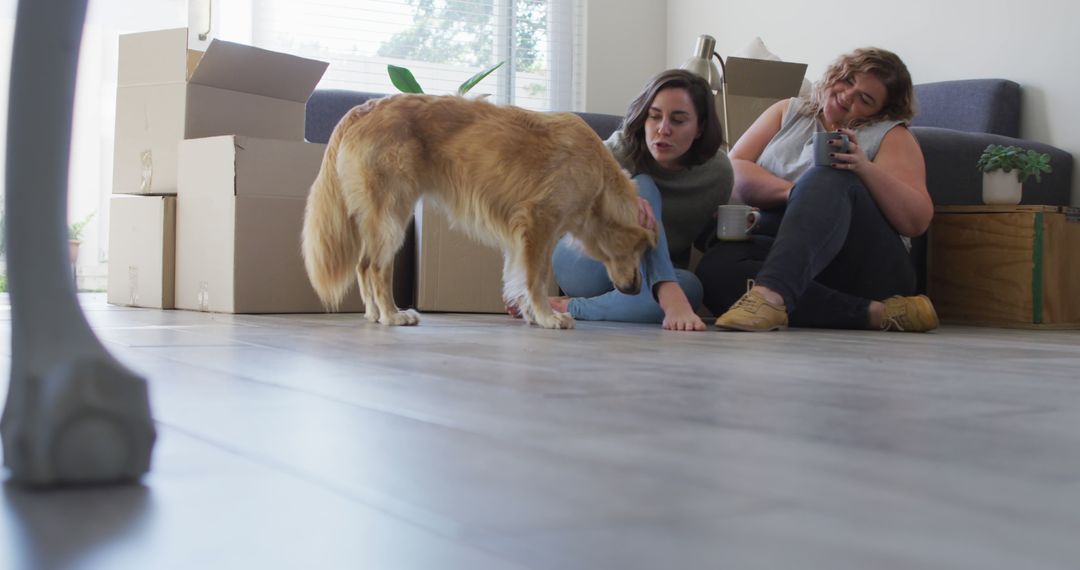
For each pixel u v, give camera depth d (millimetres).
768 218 2916
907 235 2777
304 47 5434
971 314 3328
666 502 582
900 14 4750
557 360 1529
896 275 2727
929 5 4625
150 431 603
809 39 5219
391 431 825
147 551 459
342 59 5535
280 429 826
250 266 2904
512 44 5988
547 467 683
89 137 5230
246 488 598
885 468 711
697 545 486
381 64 5633
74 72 540
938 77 4609
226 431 812
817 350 1858
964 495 625
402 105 2525
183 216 3098
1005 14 4316
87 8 541
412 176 2504
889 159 2789
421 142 2512
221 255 2930
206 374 1249
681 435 835
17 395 572
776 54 5426
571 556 459
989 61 4395
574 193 2480
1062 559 479
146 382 602
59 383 568
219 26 5168
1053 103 4164
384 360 1477
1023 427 923
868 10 4898
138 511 534
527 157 2461
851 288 2746
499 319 2836
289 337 1938
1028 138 4262
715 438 824
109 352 595
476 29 5906
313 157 3018
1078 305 3244
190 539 482
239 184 2883
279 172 2955
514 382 1214
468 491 602
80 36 540
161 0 5293
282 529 502
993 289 3258
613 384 1214
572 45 6070
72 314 576
